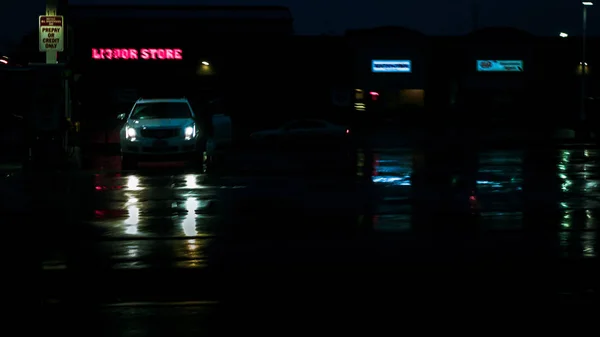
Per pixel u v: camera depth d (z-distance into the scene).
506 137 43.06
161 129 20.53
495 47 52.16
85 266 8.84
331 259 9.14
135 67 48.91
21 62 45.75
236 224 11.80
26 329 6.29
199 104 39.38
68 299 7.41
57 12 22.12
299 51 50.22
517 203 14.17
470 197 15.04
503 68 52.28
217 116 31.14
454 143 37.91
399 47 51.28
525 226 11.52
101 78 48.44
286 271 8.52
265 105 49.97
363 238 10.55
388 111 51.41
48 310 6.95
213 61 49.56
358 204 14.03
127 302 7.25
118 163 24.55
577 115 51.78
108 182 17.94
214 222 12.01
